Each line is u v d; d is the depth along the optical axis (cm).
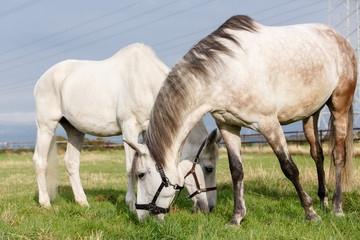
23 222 327
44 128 500
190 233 273
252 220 341
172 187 288
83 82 457
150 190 288
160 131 292
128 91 409
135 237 266
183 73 303
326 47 365
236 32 327
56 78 495
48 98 501
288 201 439
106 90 435
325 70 352
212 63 304
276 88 322
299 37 347
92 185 721
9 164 1477
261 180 588
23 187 700
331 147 412
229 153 342
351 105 415
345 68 380
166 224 281
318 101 361
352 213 348
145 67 405
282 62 323
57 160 498
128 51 438
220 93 310
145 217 295
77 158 503
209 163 360
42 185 473
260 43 321
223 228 295
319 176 420
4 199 510
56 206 449
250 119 317
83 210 394
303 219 329
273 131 319
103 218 355
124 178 845
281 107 333
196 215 349
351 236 280
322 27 390
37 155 489
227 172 773
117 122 437
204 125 387
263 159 1310
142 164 292
